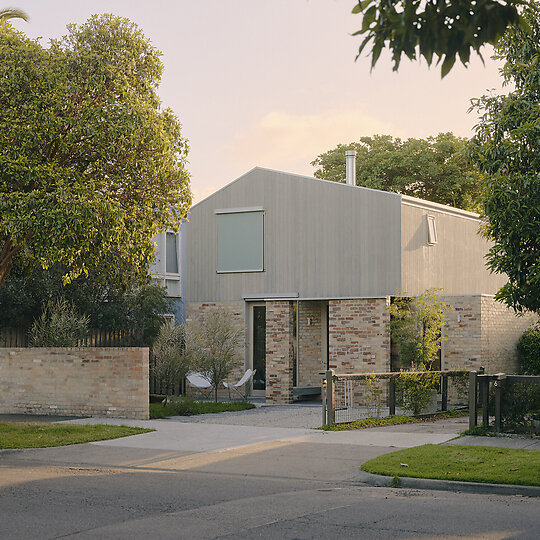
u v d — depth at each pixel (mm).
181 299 28031
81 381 18516
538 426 13914
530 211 13273
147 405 17750
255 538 7176
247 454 12562
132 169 15531
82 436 14695
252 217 24375
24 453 13086
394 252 21953
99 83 14852
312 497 9227
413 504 8734
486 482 9742
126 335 23297
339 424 15953
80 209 13773
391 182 42281
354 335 22234
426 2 4527
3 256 15633
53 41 15352
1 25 15258
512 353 23750
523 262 13766
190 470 11359
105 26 15586
